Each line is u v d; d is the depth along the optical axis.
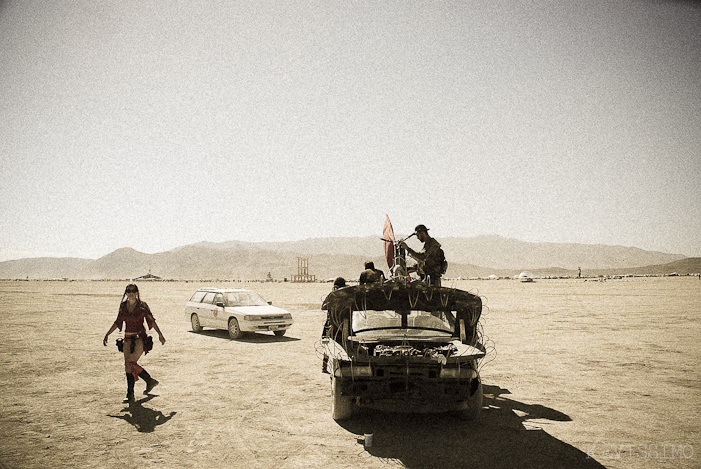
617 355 12.48
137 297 7.98
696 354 12.62
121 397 8.23
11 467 5.13
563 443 5.91
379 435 6.25
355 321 7.78
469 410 6.88
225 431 6.39
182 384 9.24
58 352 13.33
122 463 5.27
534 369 10.64
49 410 7.40
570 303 33.31
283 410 7.42
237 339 15.98
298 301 37.19
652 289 53.06
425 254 8.31
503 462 5.28
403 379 6.45
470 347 6.89
